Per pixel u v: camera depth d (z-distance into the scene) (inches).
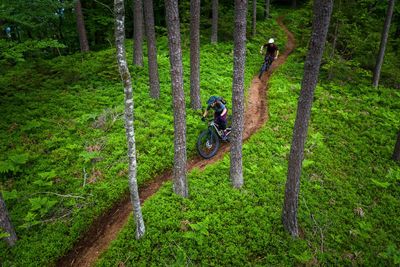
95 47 858.8
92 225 291.3
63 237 271.1
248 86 622.5
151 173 358.6
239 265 254.5
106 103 487.8
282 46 891.4
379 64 600.4
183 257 251.3
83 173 344.2
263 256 267.4
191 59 469.7
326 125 474.9
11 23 600.1
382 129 477.1
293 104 536.7
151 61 486.6
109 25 848.9
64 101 487.8
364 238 298.8
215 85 588.7
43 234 273.1
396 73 658.8
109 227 291.6
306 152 408.2
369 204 341.7
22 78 566.9
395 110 540.7
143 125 437.1
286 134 448.8
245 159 386.9
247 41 888.3
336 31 610.5
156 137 413.4
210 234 277.3
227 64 706.2
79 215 292.2
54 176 330.6
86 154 355.6
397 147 406.3
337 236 293.0
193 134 427.8
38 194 315.3
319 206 326.6
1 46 399.2
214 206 308.7
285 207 283.0
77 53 748.6
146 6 458.6
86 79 579.2
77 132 413.4
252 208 310.2
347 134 458.3
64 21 821.2
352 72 622.8
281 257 265.7
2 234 245.0
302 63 741.9
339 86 612.4
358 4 626.2
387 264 276.7
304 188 347.3
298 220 306.5
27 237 269.1
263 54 820.0
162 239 269.6
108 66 599.8
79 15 728.3
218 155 405.1
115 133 413.7
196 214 295.9
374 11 772.6
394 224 319.0
